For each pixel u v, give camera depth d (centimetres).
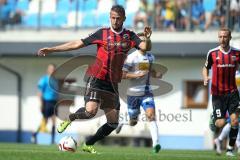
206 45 7556
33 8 8219
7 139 8231
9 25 8225
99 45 3394
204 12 7600
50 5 8162
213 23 7569
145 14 7769
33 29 8125
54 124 6862
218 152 4712
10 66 8256
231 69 4156
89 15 7994
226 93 4184
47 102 6894
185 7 7688
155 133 4297
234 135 4256
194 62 7662
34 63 8188
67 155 3186
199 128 7506
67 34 7994
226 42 4125
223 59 4141
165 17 7738
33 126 8169
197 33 7606
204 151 5303
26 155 3155
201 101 7581
